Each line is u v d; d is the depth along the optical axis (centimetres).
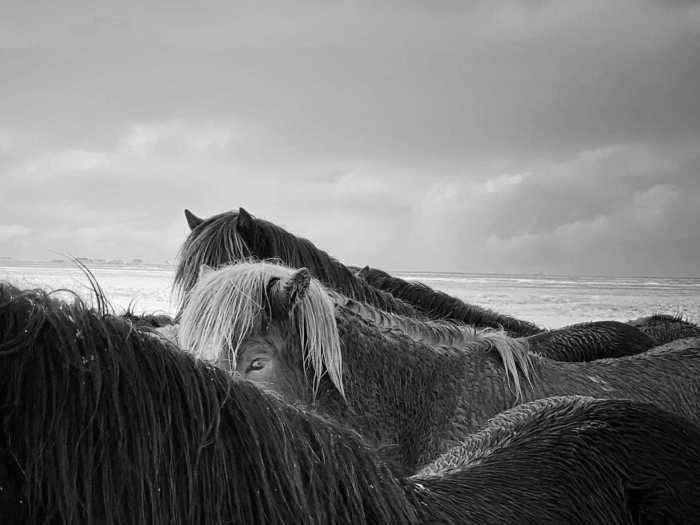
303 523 126
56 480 105
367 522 138
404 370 331
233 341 294
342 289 432
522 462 198
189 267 427
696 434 226
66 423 108
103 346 116
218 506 118
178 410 120
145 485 112
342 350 320
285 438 131
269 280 305
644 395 379
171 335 313
